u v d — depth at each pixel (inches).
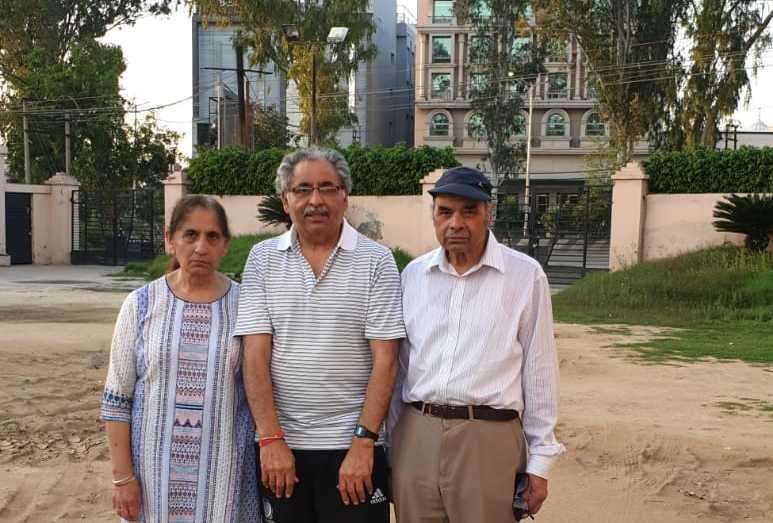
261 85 1833.2
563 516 156.1
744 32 985.5
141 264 884.6
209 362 98.6
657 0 1042.1
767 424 228.1
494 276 100.7
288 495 98.0
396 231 768.3
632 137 1131.9
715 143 1023.6
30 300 566.9
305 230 100.2
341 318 99.0
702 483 177.5
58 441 203.9
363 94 1930.4
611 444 205.3
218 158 845.8
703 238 673.6
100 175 1379.2
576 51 1508.4
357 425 98.5
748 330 445.7
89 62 1364.4
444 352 99.7
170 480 97.6
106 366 300.4
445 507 100.3
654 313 517.3
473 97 1555.1
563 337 412.5
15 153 1380.4
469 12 1520.7
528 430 102.3
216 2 1194.6
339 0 1219.9
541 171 1850.4
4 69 1409.9
